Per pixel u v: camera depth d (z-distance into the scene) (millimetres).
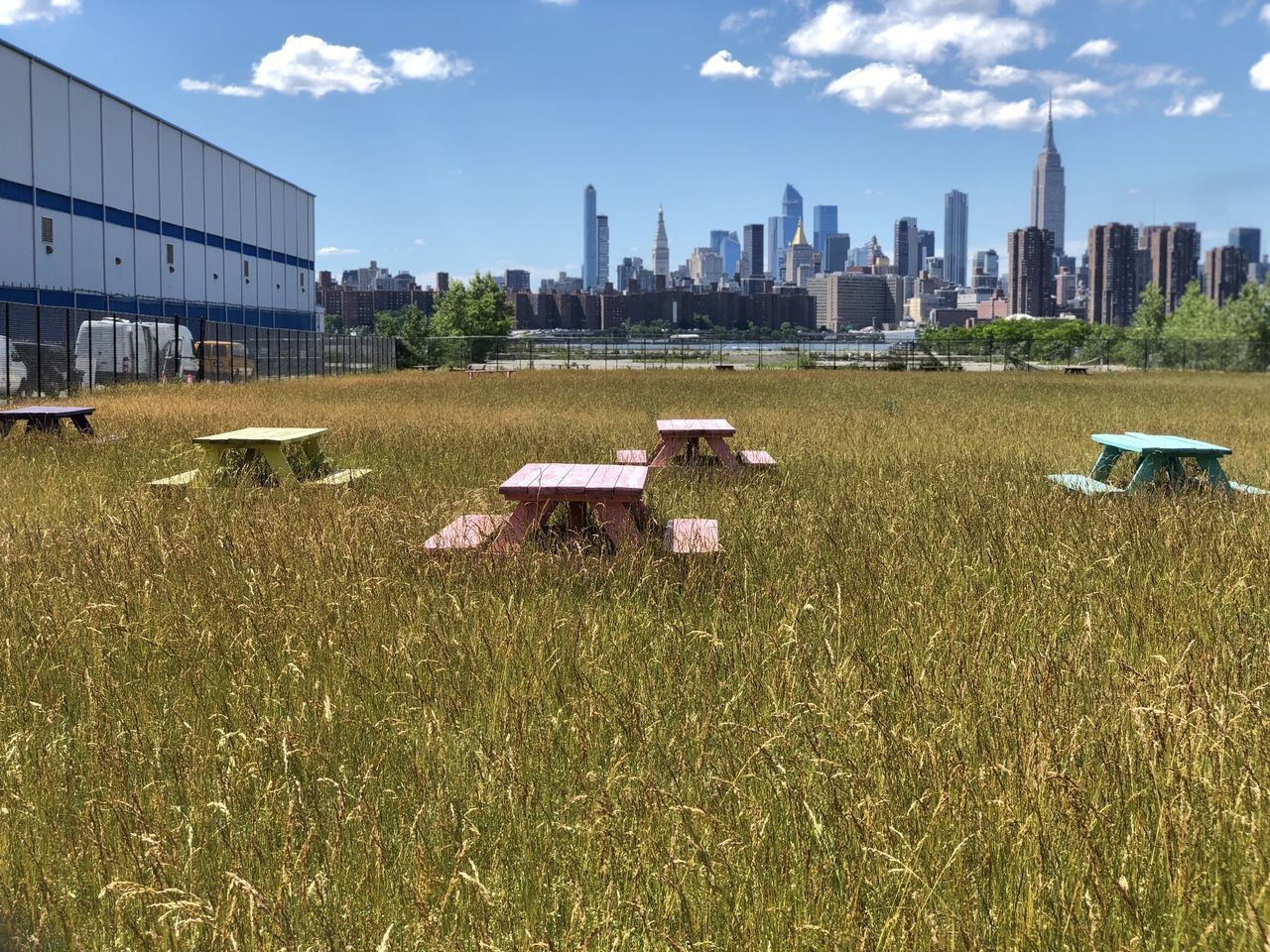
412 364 66125
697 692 3889
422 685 3988
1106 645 4473
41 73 33125
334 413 18859
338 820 2855
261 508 7930
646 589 5332
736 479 9680
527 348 69875
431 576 5672
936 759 3102
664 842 2793
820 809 2936
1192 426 16828
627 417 18266
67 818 3055
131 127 39125
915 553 6238
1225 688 3742
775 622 4855
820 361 67375
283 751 3180
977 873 2602
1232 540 6301
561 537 6824
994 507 7738
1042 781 2879
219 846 2869
